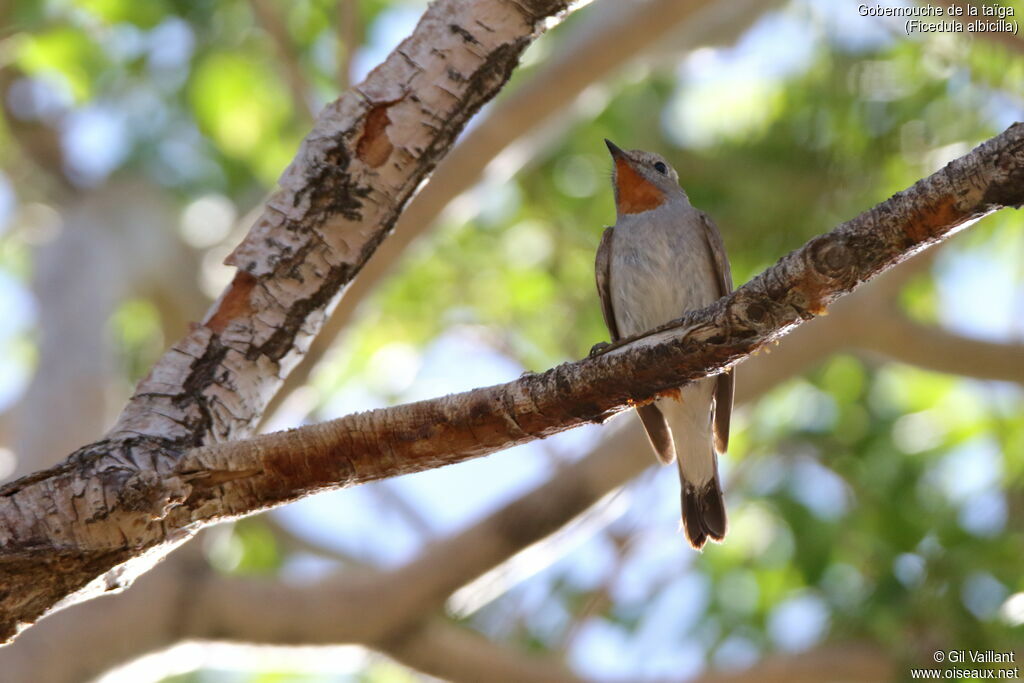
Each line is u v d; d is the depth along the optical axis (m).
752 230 12.91
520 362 16.77
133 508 5.05
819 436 15.28
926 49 11.71
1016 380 12.17
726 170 13.48
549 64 11.93
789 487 15.02
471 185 12.14
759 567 15.04
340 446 5.17
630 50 11.84
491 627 15.10
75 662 10.74
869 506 14.09
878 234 4.79
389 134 5.91
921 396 15.55
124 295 15.16
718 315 4.99
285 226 5.90
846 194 12.45
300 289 5.91
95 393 13.82
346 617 10.91
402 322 16.83
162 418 5.59
